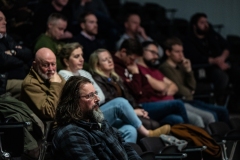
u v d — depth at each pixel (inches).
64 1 444.1
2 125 285.1
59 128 255.8
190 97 450.3
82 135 252.7
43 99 312.5
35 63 318.7
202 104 441.7
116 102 351.3
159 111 398.0
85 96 258.8
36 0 477.7
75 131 252.4
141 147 336.2
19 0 413.7
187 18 606.9
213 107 439.8
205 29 510.6
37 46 385.7
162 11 599.2
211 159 363.6
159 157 316.8
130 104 379.9
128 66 406.6
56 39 394.3
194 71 496.7
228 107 509.7
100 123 263.9
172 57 451.2
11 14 409.7
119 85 378.9
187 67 456.1
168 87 435.2
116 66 401.1
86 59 432.1
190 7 605.3
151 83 420.2
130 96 383.6
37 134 309.9
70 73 349.1
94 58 373.4
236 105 507.2
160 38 548.4
